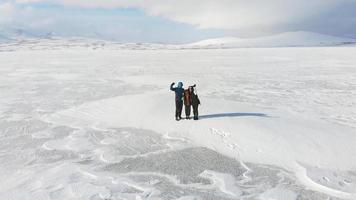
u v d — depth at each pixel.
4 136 10.42
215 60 53.22
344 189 6.36
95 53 89.81
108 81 25.36
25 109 14.61
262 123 10.21
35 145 9.48
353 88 21.05
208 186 6.67
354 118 12.35
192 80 25.66
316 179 6.77
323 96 17.86
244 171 7.39
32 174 7.29
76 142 9.66
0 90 20.84
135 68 38.06
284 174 7.21
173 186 6.67
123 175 7.23
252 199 6.12
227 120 10.62
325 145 8.51
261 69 35.69
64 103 16.00
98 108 14.16
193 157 8.23
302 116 12.17
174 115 11.80
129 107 13.77
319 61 47.03
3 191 6.41
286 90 20.22
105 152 8.72
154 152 8.65
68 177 7.10
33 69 37.31
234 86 22.08
